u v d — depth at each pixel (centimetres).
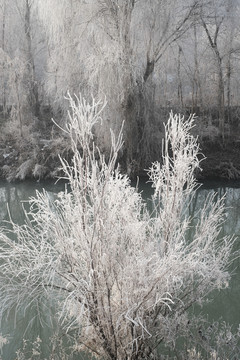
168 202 426
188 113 1906
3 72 1853
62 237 392
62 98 1603
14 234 877
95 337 442
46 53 2256
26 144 1712
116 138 1455
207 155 1675
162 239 430
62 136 1681
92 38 1451
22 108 1859
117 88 1395
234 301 622
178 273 379
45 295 461
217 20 1650
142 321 366
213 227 430
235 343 459
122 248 400
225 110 1936
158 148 1557
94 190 371
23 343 501
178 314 423
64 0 1447
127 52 1424
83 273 387
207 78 2022
